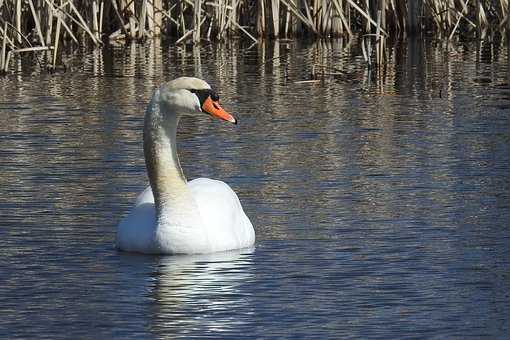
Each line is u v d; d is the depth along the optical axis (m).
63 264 11.88
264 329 10.02
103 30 30.30
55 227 13.26
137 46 28.81
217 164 16.42
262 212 13.89
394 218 13.59
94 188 15.07
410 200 14.41
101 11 29.00
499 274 11.52
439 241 12.67
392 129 18.84
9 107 20.73
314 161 16.56
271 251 12.32
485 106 20.86
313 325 10.12
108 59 26.72
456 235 12.91
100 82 23.58
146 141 12.30
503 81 23.66
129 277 11.45
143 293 10.97
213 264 11.86
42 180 15.46
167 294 10.92
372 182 15.32
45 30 27.30
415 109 20.67
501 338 9.82
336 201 14.38
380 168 16.12
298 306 10.60
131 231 12.34
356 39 30.05
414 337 9.85
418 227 13.22
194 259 12.04
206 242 12.19
